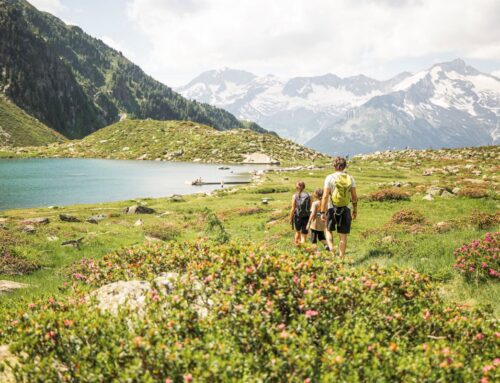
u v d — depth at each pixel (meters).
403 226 20.97
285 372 4.30
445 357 4.56
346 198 11.47
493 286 10.03
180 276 7.26
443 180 70.81
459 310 6.64
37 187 89.25
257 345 4.77
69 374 4.78
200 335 5.15
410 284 6.86
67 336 5.18
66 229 29.55
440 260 12.87
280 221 30.19
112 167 152.75
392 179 81.69
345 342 4.80
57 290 12.47
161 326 5.13
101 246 22.89
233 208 46.06
